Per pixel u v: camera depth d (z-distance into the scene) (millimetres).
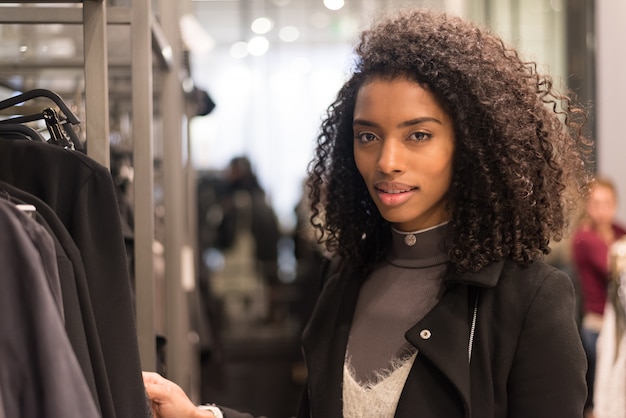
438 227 1366
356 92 1424
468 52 1288
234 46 8266
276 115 8266
